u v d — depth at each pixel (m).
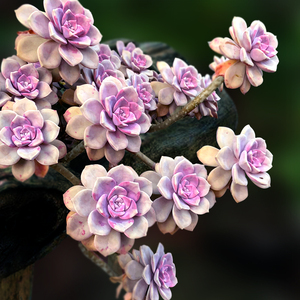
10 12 1.82
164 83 0.59
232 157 0.53
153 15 1.82
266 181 0.53
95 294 1.38
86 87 0.52
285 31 1.77
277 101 1.76
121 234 0.51
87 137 0.51
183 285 1.46
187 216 0.53
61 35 0.52
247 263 1.58
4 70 0.54
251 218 1.68
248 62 0.54
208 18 1.79
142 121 0.52
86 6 1.80
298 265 1.58
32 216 0.56
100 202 0.50
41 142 0.51
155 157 0.63
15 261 0.57
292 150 1.70
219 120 0.68
